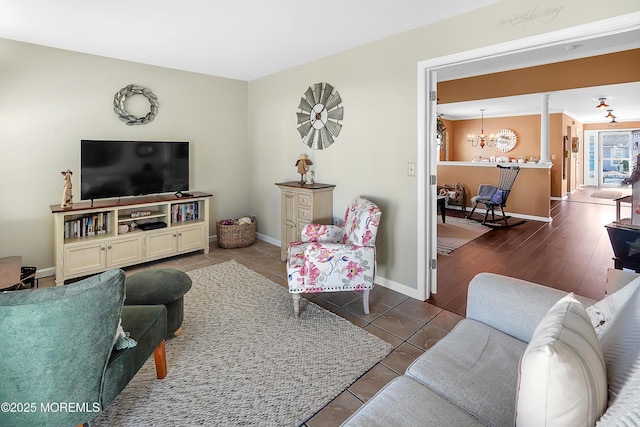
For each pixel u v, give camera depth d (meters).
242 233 4.61
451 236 5.30
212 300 2.99
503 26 2.40
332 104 3.72
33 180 3.41
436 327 2.57
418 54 2.89
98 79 3.72
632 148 11.37
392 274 3.29
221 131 4.82
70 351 1.27
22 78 3.27
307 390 1.88
